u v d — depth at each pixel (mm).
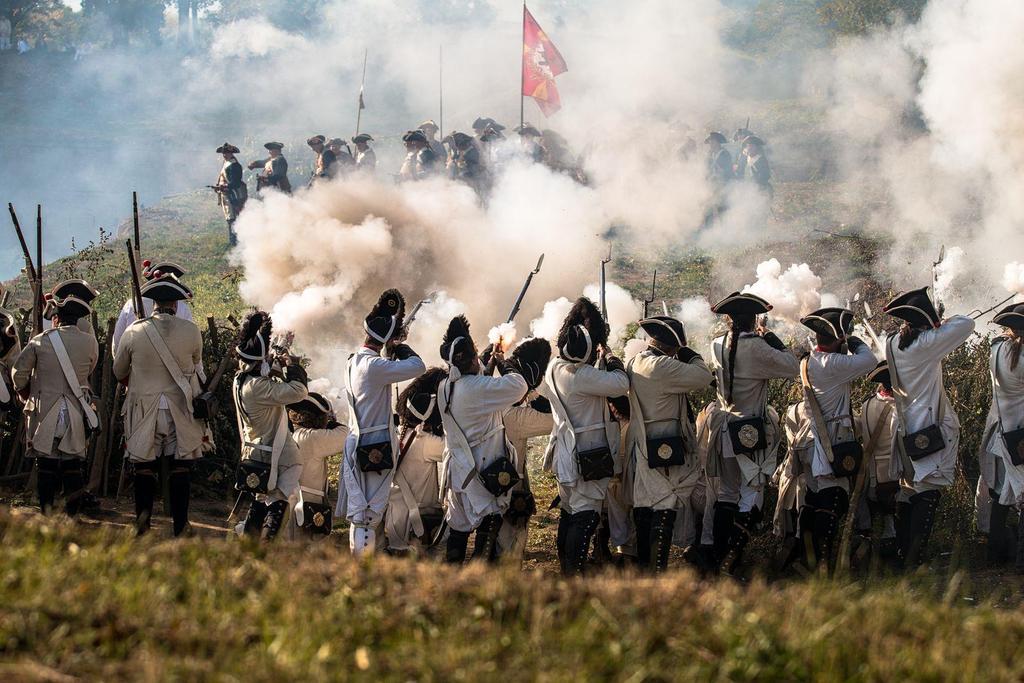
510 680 5328
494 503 9625
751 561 10422
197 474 13070
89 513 11422
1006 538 10555
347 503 9625
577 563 9469
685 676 5379
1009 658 5836
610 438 9664
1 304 13602
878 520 10523
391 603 6277
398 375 9594
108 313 24000
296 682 5277
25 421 12414
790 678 5480
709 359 16984
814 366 9938
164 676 5242
